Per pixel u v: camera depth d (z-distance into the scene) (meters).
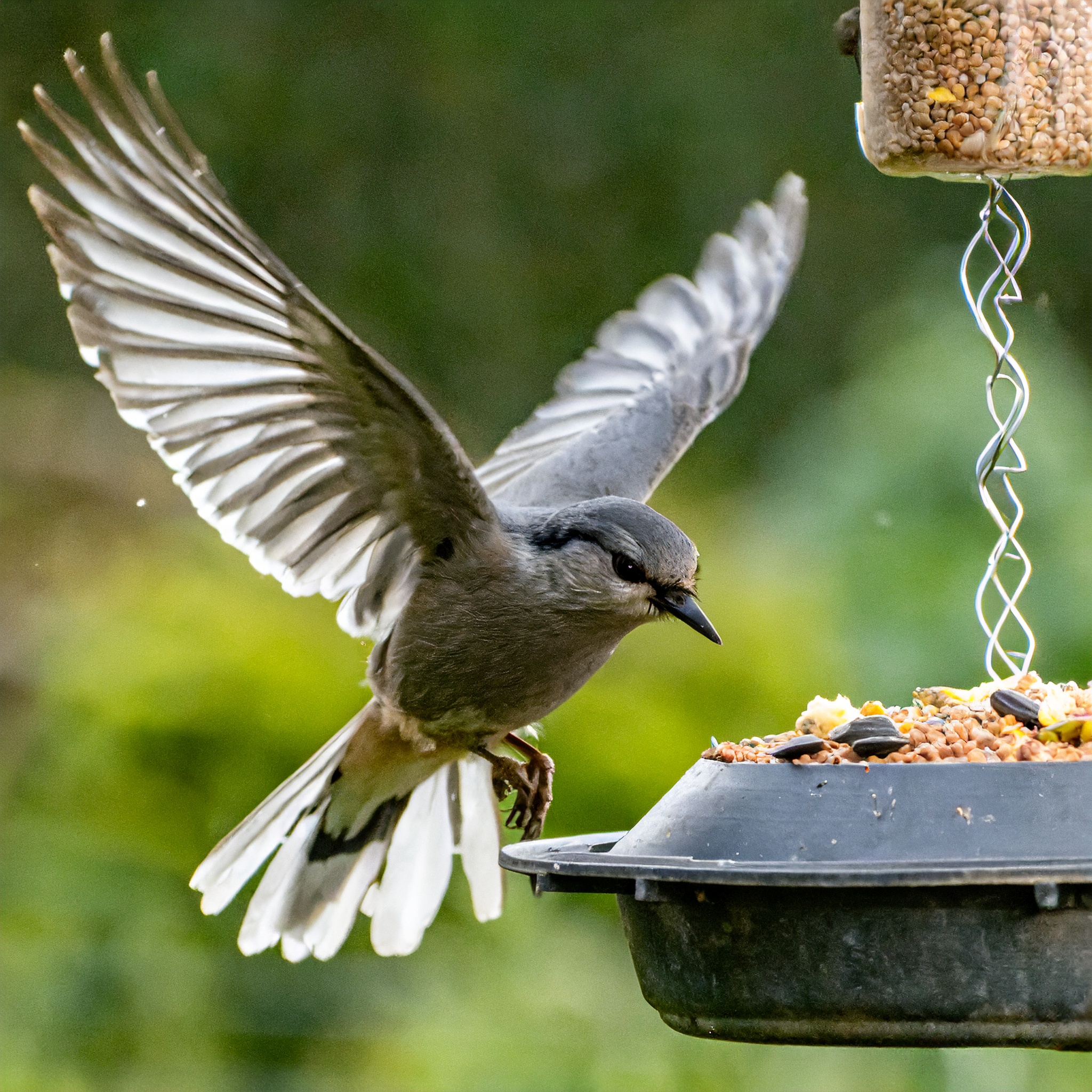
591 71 20.25
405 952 8.85
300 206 19.84
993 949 5.88
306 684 13.23
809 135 19.66
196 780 13.15
